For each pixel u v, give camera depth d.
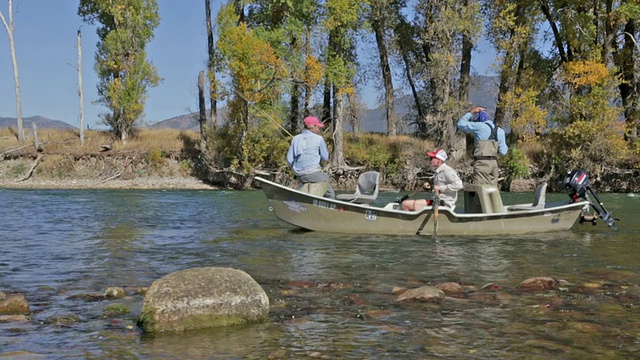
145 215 16.94
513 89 33.72
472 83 37.31
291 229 13.11
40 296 6.82
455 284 7.24
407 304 6.48
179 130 45.34
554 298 6.75
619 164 33.09
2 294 6.69
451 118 34.59
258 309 5.83
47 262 9.06
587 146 32.66
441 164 11.91
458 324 5.74
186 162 39.34
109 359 4.80
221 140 36.91
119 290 6.90
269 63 35.09
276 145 36.41
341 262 9.05
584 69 31.77
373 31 40.44
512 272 8.34
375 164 36.59
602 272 8.31
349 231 12.05
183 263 8.97
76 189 33.38
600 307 6.36
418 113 42.81
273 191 12.26
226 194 28.92
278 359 4.81
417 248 10.38
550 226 12.55
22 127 41.88
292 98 38.12
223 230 13.02
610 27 33.69
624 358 4.86
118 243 11.03
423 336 5.39
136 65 41.41
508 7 33.09
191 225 14.14
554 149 33.69
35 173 38.50
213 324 5.64
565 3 34.38
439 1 34.19
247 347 5.09
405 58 42.31
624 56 34.91
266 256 9.55
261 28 36.34
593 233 12.48
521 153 33.22
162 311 5.55
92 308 6.29
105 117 42.19
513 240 11.38
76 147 40.47
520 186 33.62
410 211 11.78
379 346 5.12
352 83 38.44
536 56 35.44
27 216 16.59
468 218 11.74
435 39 34.50
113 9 41.41
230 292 5.79
